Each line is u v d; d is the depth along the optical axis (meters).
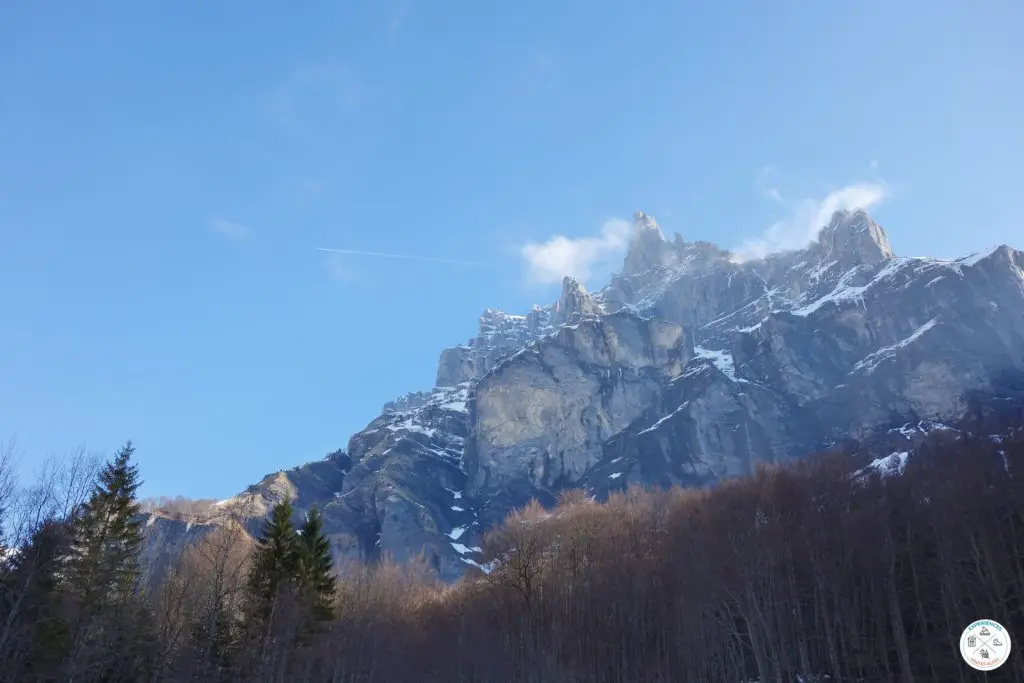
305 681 69.69
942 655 69.00
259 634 70.81
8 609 45.91
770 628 72.06
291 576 75.81
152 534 130.38
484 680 81.00
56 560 49.12
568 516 122.44
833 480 100.12
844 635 74.94
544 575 96.31
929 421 174.12
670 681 75.94
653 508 124.81
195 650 66.06
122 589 59.53
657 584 85.75
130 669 61.81
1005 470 86.81
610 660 81.75
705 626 78.38
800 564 78.38
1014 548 70.81
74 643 51.53
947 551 72.00
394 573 123.62
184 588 72.00
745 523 82.38
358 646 77.44
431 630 90.19
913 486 89.38
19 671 46.50
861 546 77.06
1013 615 67.56
